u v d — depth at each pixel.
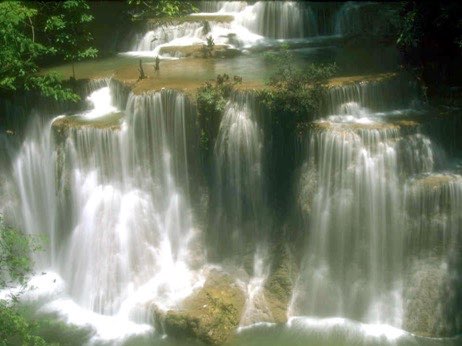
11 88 19.33
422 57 20.34
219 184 18.16
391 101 18.66
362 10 25.84
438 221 16.08
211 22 25.86
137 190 18.72
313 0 26.81
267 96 17.20
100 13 27.09
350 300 16.70
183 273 18.11
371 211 16.41
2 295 18.47
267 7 25.98
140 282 18.17
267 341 15.98
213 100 17.77
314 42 25.06
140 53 25.23
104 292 18.12
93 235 18.66
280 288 17.06
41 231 20.47
